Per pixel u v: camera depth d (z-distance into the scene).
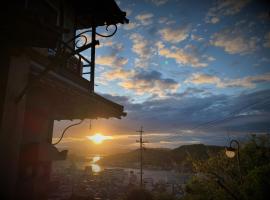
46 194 7.32
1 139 4.52
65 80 6.34
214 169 16.94
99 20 9.07
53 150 6.83
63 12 8.25
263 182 12.45
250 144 17.25
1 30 4.23
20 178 6.05
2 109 4.58
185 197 17.66
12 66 4.81
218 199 14.03
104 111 8.61
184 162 18.91
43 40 4.53
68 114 8.87
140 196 22.80
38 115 6.90
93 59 8.04
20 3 4.45
